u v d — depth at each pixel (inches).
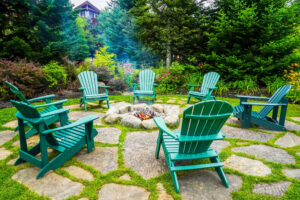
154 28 340.8
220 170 63.7
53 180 64.0
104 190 59.1
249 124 119.3
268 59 228.8
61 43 311.0
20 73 202.4
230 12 263.6
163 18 335.9
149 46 393.7
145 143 95.5
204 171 71.2
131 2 505.0
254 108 176.6
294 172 70.0
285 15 216.7
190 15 315.0
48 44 300.8
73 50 357.1
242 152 86.0
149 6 343.6
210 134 62.4
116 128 116.3
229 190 60.2
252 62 236.8
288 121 133.4
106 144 92.7
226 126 123.8
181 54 359.9
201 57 318.0
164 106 158.6
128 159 79.0
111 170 70.1
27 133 95.0
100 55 317.1
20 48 259.9
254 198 55.9
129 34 456.4
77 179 64.1
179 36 317.1
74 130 86.5
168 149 67.6
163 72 301.9
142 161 77.5
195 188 61.0
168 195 57.4
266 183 63.3
